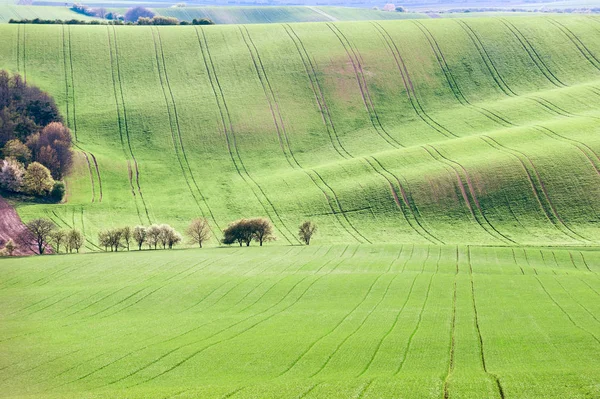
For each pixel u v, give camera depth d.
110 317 152.50
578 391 87.25
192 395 93.06
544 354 108.44
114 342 128.75
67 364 115.38
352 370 104.00
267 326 137.00
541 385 90.25
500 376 95.38
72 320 150.62
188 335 132.12
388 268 199.62
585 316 136.00
